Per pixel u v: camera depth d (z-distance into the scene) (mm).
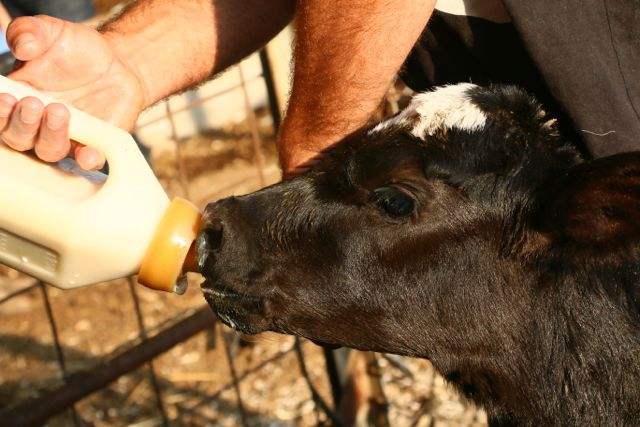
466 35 3383
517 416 3307
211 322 4867
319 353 6230
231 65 3709
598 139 3123
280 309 3172
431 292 3145
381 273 3119
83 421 5922
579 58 3049
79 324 6527
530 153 3068
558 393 3205
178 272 2922
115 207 2832
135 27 3518
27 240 2854
